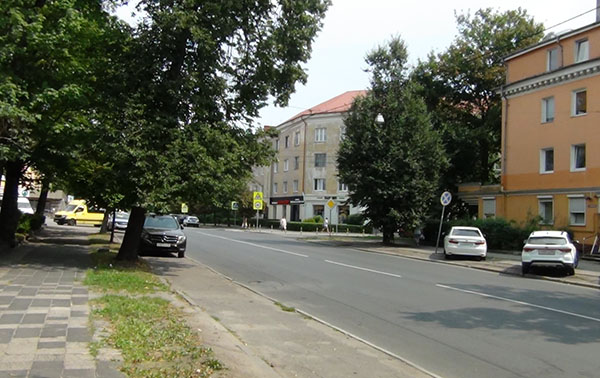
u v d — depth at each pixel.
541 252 17.95
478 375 6.03
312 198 59.59
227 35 14.73
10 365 4.97
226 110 16.05
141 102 13.95
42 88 12.30
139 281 11.05
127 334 6.36
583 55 26.94
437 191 33.66
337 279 14.65
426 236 34.59
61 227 37.09
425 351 7.08
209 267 16.80
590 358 6.82
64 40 12.57
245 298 10.95
